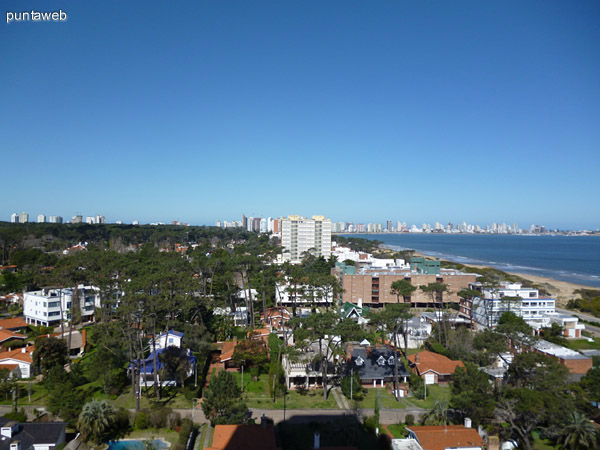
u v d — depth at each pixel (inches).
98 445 1854.1
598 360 2751.0
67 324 3976.4
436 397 2511.1
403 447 1660.9
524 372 2074.3
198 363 2915.8
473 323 4308.6
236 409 1964.8
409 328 3860.7
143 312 2427.4
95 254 5083.7
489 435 1804.9
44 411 2142.0
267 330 3659.0
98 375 2411.4
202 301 3705.7
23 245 7706.7
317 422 2111.2
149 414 2027.6
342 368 2711.6
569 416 1731.1
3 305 4569.4
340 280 5428.2
